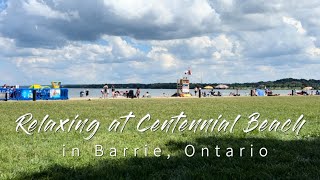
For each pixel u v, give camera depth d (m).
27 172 9.02
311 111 27.17
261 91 91.69
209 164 9.98
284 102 43.12
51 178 8.52
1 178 8.45
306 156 10.84
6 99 53.47
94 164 9.87
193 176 8.51
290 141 13.35
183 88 83.19
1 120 21.16
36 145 12.82
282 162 10.07
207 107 32.41
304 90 108.81
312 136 14.57
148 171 9.06
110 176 8.53
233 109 29.53
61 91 59.84
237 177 8.50
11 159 10.45
